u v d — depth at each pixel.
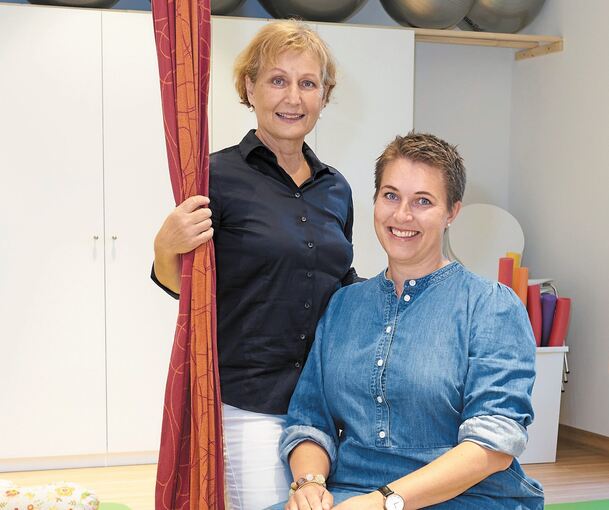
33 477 3.95
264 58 2.08
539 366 4.18
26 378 4.05
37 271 4.04
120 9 4.50
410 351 1.79
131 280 4.12
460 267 1.86
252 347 2.09
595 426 4.50
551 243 4.85
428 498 1.65
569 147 4.69
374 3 4.90
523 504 1.79
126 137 4.09
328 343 1.96
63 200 4.05
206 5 1.92
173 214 1.91
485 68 5.16
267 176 2.12
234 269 2.08
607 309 4.42
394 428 1.79
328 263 2.13
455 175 1.85
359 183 4.36
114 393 4.12
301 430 1.92
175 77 1.92
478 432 1.68
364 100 4.36
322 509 1.70
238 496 2.07
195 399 1.94
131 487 3.79
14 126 3.99
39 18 3.99
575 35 4.63
